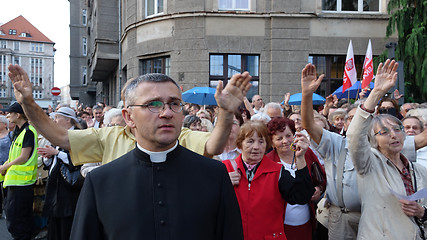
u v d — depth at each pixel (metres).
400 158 2.47
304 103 2.59
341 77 10.62
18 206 4.21
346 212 2.66
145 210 1.36
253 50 10.23
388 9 9.13
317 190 2.83
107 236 1.36
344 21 10.34
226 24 10.18
